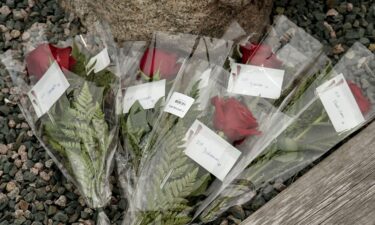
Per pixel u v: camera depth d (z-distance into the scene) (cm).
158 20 205
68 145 183
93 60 196
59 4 238
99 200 181
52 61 192
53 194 195
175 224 173
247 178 180
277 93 187
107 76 193
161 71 195
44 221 191
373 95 198
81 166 182
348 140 191
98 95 188
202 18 205
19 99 201
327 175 179
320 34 235
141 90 193
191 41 207
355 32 236
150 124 184
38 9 237
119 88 192
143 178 174
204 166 174
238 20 216
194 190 172
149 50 199
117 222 188
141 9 204
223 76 192
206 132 175
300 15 239
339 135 184
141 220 171
